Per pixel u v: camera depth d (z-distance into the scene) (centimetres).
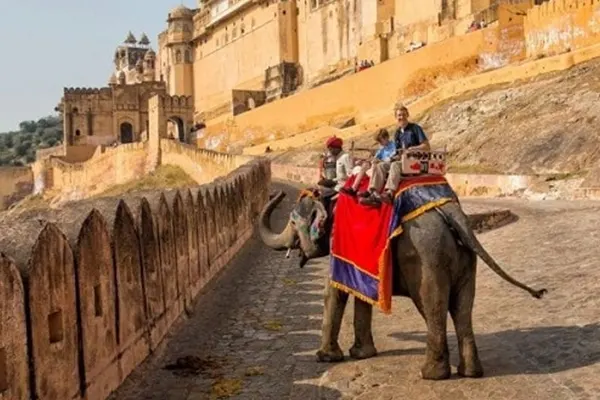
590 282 1015
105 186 7081
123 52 13975
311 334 920
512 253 1355
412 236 680
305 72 7169
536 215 1777
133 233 813
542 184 2431
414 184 700
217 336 934
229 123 6650
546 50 3906
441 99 4150
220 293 1217
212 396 707
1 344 498
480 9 4925
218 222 1418
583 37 3691
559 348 748
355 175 757
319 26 6888
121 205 787
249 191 2017
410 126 746
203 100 9400
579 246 1303
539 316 886
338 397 673
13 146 17312
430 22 5312
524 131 3000
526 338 797
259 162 2683
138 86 9156
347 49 6469
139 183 6116
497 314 923
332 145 838
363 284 720
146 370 801
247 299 1158
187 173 5878
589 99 2958
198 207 1216
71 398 614
